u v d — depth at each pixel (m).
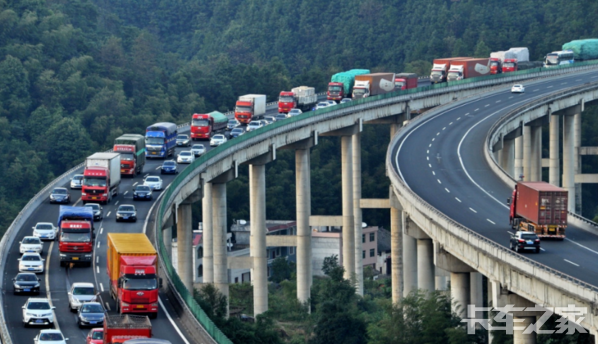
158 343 167.12
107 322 181.25
